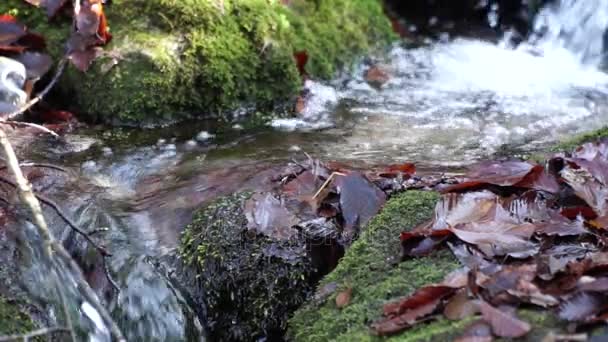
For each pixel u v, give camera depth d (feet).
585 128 6.20
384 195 4.99
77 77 6.26
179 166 5.68
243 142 6.01
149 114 6.21
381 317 4.19
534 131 6.16
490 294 4.02
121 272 4.91
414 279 4.33
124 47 6.21
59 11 6.37
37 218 4.24
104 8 6.33
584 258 4.20
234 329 4.80
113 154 5.82
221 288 4.80
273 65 6.48
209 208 5.05
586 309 3.91
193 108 6.31
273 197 4.96
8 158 4.31
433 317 4.06
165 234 5.03
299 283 4.75
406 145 5.94
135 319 4.86
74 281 4.85
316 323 4.42
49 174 5.48
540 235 4.44
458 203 4.62
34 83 6.21
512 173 4.91
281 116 6.42
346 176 5.00
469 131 6.16
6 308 4.43
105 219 5.13
